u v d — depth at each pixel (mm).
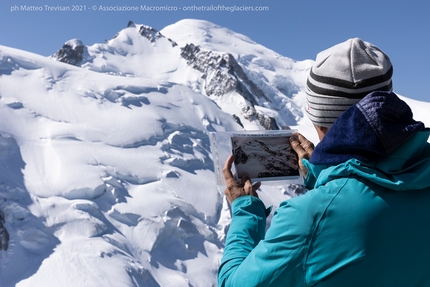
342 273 1366
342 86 1682
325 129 1825
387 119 1455
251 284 1442
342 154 1484
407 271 1377
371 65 1674
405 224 1388
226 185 1911
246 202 1778
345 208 1396
